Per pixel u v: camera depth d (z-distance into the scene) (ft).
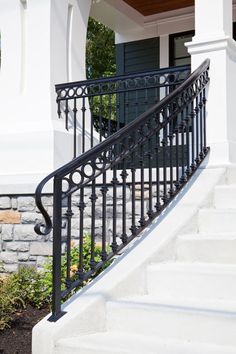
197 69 12.92
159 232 10.93
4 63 16.80
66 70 16.98
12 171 15.72
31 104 16.22
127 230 13.82
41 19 16.30
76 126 16.96
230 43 13.79
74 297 9.26
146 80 14.84
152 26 25.55
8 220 15.08
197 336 8.32
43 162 15.31
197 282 9.54
